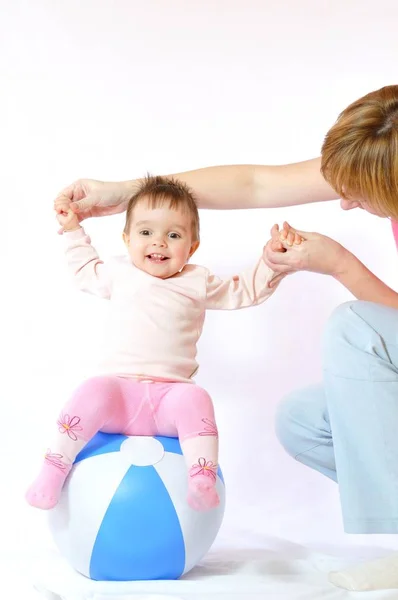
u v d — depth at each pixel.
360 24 2.33
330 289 2.26
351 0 2.33
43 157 2.28
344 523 1.37
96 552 1.40
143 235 1.68
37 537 2.01
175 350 1.63
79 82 2.31
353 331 1.42
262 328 2.25
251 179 1.79
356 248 2.28
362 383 1.38
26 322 2.22
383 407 1.37
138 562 1.40
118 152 2.29
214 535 1.49
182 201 1.70
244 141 2.31
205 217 2.27
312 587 1.35
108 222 2.26
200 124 2.31
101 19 2.32
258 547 1.83
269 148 2.31
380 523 1.35
